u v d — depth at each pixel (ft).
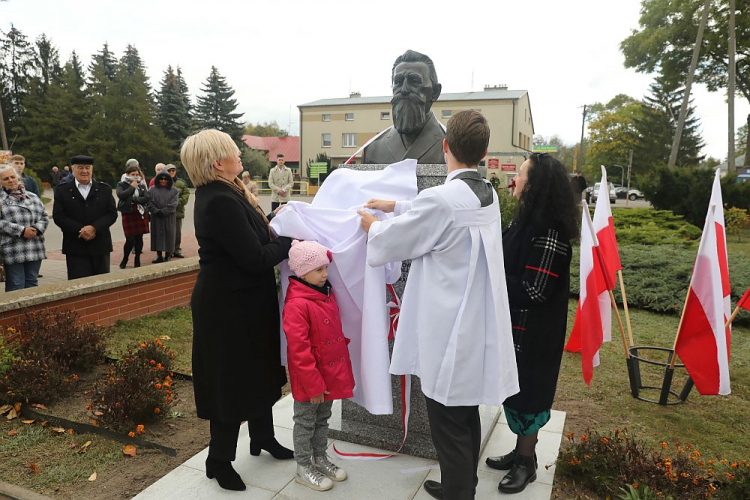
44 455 9.59
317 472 8.48
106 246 18.39
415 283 7.00
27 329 12.96
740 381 13.99
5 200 16.21
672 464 8.71
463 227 6.63
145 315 18.60
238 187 7.93
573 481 8.78
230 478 8.29
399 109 9.66
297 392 7.82
